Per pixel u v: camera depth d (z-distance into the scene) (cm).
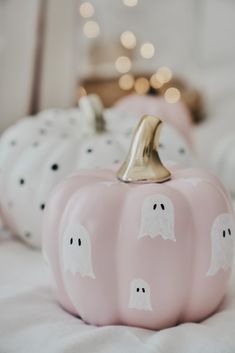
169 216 45
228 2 150
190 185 49
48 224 50
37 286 55
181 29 163
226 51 151
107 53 154
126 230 45
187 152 73
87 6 152
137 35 166
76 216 46
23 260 65
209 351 42
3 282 57
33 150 69
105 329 45
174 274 45
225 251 47
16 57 125
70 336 44
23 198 66
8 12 122
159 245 44
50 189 64
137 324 47
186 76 160
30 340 44
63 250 47
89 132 71
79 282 46
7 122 130
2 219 74
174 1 162
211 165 105
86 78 147
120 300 46
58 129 75
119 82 143
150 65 165
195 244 46
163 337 43
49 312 50
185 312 48
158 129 50
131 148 51
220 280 47
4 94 127
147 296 45
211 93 148
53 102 134
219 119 142
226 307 51
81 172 54
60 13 128
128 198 47
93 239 45
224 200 49
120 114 83
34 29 124
